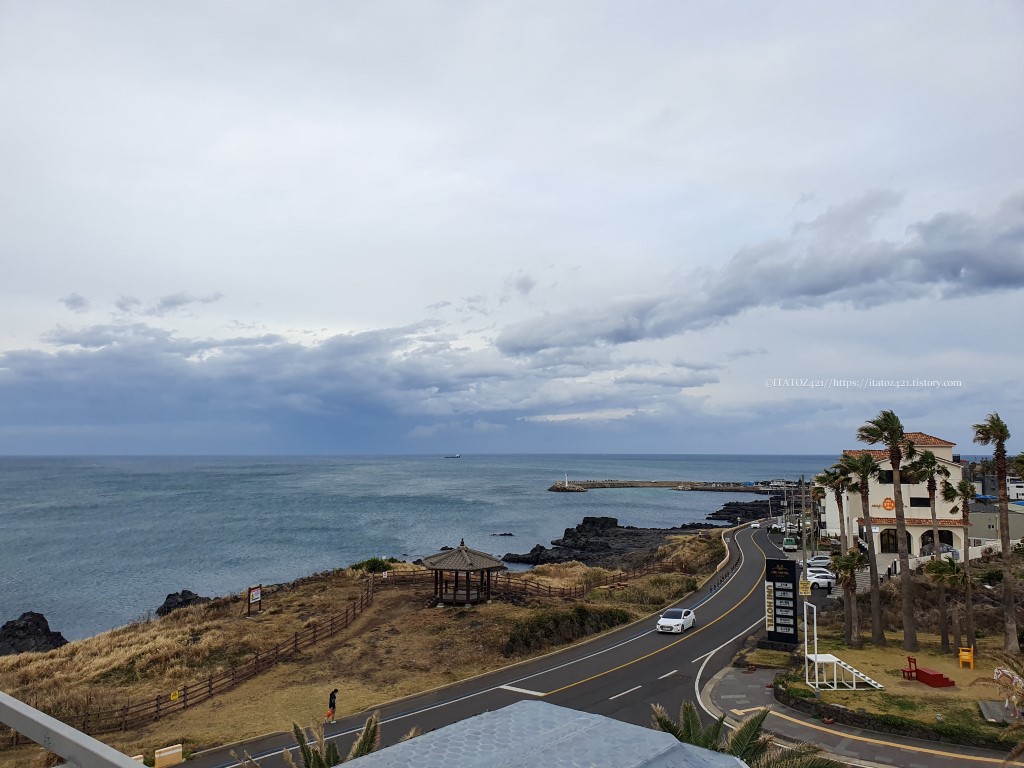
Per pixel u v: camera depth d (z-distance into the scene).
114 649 40.28
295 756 23.86
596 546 106.44
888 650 35.81
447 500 186.88
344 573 60.94
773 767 14.23
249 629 42.59
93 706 29.17
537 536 124.25
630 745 4.47
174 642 39.38
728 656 36.94
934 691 28.61
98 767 3.28
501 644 38.00
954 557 60.56
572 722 4.99
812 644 37.44
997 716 25.09
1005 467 33.72
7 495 195.75
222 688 32.09
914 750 23.42
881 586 48.31
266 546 102.69
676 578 57.81
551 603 48.19
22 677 35.25
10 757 24.61
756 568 66.31
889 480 69.75
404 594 51.66
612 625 44.59
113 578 79.88
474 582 56.09
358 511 154.38
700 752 4.61
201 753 24.38
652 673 33.88
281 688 32.06
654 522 150.62
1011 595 33.28
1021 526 66.62
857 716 25.86
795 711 27.78
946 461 67.31
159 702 28.78
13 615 64.12
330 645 38.91
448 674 33.88
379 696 30.72
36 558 92.31
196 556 93.94
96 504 167.25
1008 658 20.77
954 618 34.78
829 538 86.00
